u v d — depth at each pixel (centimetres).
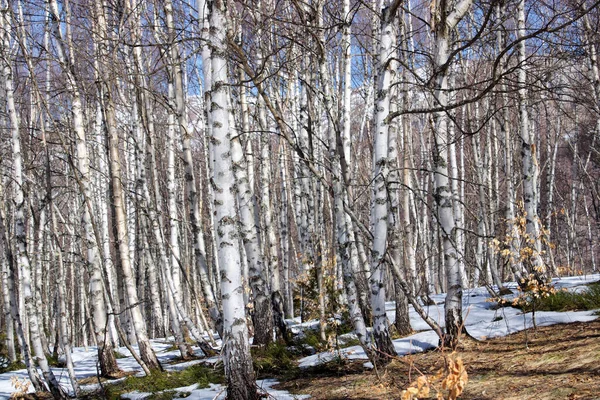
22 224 899
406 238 1298
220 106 580
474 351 719
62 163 1784
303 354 941
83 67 989
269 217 1139
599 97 962
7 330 1405
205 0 607
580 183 2452
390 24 659
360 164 1376
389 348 695
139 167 1133
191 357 1152
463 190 1948
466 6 736
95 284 1003
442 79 754
